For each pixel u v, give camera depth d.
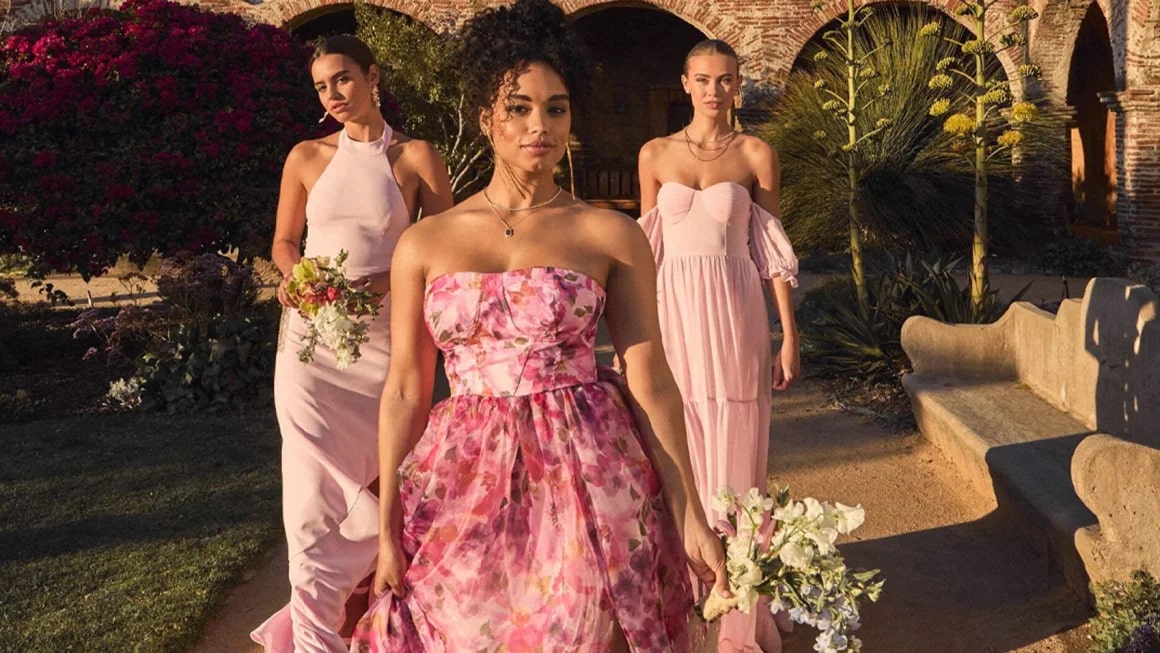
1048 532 4.47
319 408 3.72
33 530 5.30
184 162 8.94
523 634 2.40
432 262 2.52
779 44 17.73
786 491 2.43
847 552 4.95
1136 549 3.93
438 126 16.55
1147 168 14.80
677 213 3.85
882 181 15.37
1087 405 5.60
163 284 8.27
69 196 9.05
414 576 2.46
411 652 2.45
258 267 13.98
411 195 3.90
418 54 16.23
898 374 7.94
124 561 4.86
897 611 4.30
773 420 7.25
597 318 2.50
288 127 9.23
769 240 3.90
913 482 5.87
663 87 21.84
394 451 2.54
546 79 2.43
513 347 2.47
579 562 2.38
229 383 7.71
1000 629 4.11
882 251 15.05
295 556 3.55
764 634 3.90
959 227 15.27
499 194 2.55
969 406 6.04
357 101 3.82
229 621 4.36
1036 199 16.33
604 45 21.84
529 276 2.45
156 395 7.79
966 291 8.33
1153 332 4.86
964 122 7.69
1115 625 3.71
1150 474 3.87
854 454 6.43
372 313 3.25
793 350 3.98
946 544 4.98
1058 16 15.91
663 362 2.55
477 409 2.48
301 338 3.76
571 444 2.44
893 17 18.05
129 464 6.37
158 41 9.24
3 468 6.34
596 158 22.09
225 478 6.07
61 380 8.70
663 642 2.41
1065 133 16.17
